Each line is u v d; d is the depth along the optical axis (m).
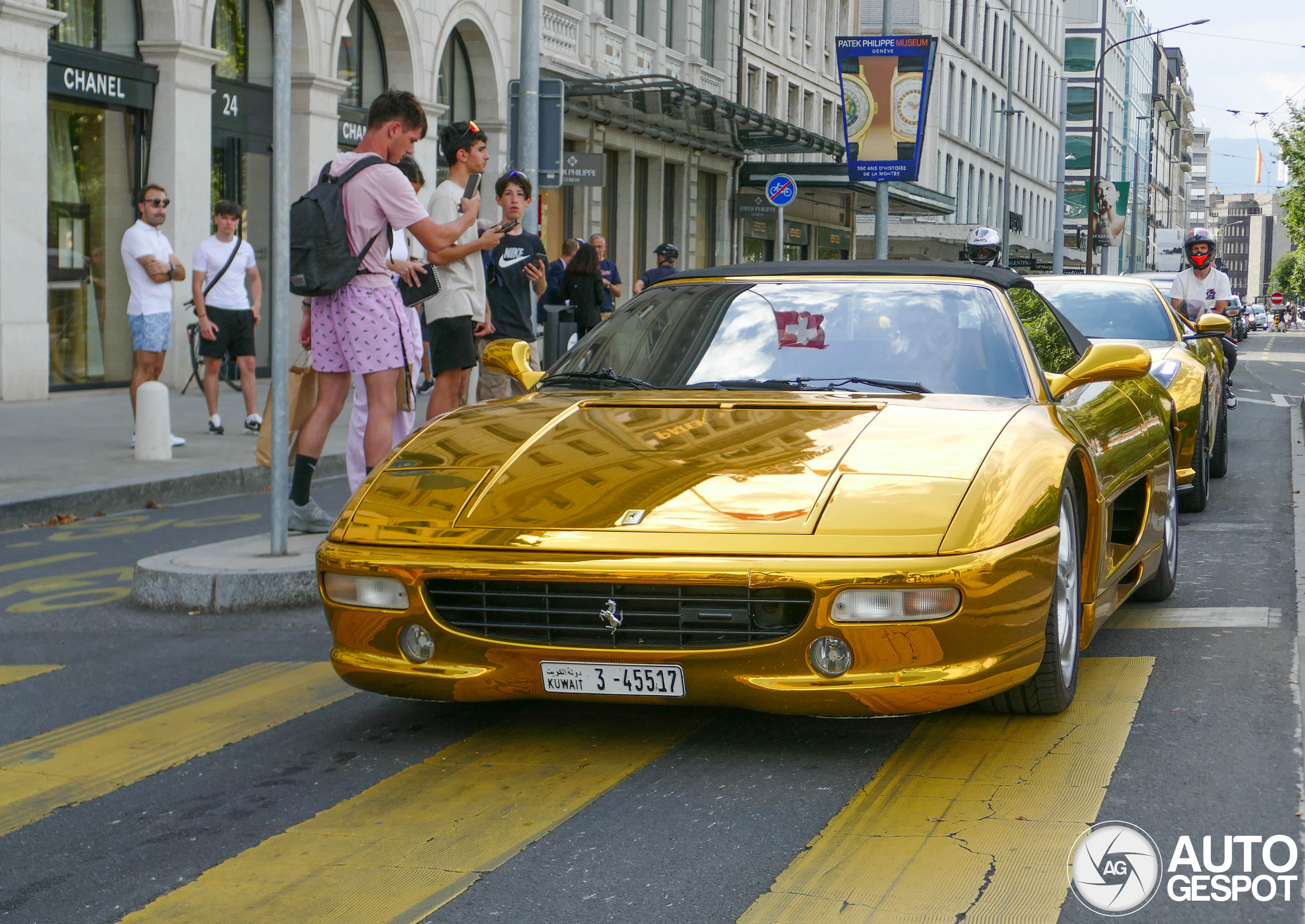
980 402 4.86
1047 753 4.21
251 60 20.48
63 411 15.27
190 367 18.92
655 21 32.41
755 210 35.72
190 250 18.69
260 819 3.82
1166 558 6.43
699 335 5.38
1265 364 38.91
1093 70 95.94
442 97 24.95
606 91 25.53
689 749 4.32
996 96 73.31
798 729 4.50
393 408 7.00
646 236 33.00
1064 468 4.39
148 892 3.33
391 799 3.95
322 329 7.03
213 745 4.51
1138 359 5.14
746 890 3.24
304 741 4.53
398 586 4.16
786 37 42.41
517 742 4.44
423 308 8.33
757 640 3.94
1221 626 5.96
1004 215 49.09
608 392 5.08
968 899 3.17
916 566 3.86
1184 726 4.47
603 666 3.99
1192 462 9.14
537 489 4.29
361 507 4.43
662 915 3.11
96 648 5.89
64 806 3.96
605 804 3.85
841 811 3.75
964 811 3.73
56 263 17.11
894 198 40.19
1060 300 10.34
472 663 4.12
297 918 3.16
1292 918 3.08
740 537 3.95
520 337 10.79
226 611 6.53
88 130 17.44
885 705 3.88
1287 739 4.32
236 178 20.00
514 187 10.57
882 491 4.09
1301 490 10.49
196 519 9.60
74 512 9.62
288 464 6.91
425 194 23.52
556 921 3.10
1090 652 5.55
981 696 4.00
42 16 16.00
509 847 3.54
